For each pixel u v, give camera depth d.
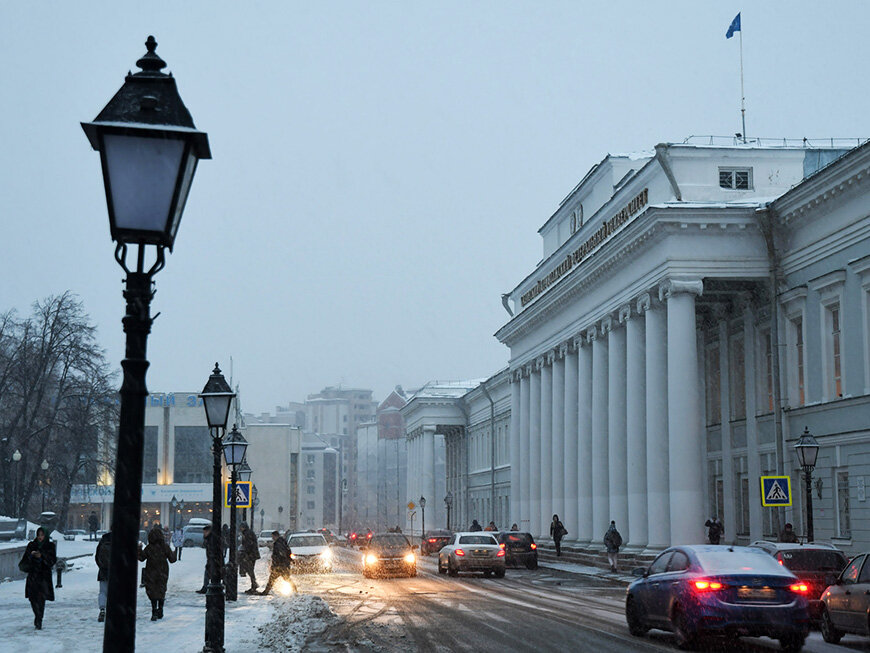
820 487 30.59
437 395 96.56
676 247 36.59
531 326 59.31
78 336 65.88
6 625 20.06
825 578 19.80
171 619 21.19
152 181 6.21
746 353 38.69
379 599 27.89
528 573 41.31
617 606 25.22
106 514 112.25
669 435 36.47
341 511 172.25
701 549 17.05
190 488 112.69
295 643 16.84
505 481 77.94
